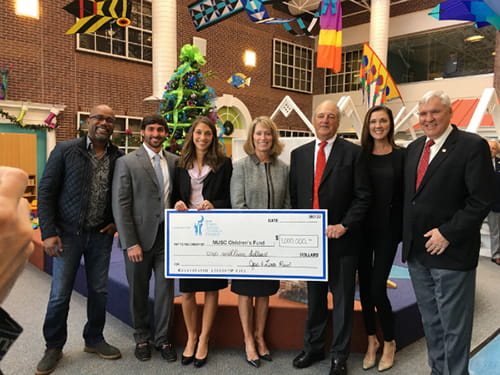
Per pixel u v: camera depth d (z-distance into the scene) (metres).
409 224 2.16
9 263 0.27
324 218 2.29
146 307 2.59
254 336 2.67
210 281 2.42
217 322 2.71
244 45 11.99
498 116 4.75
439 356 2.18
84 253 2.53
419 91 11.74
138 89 9.88
